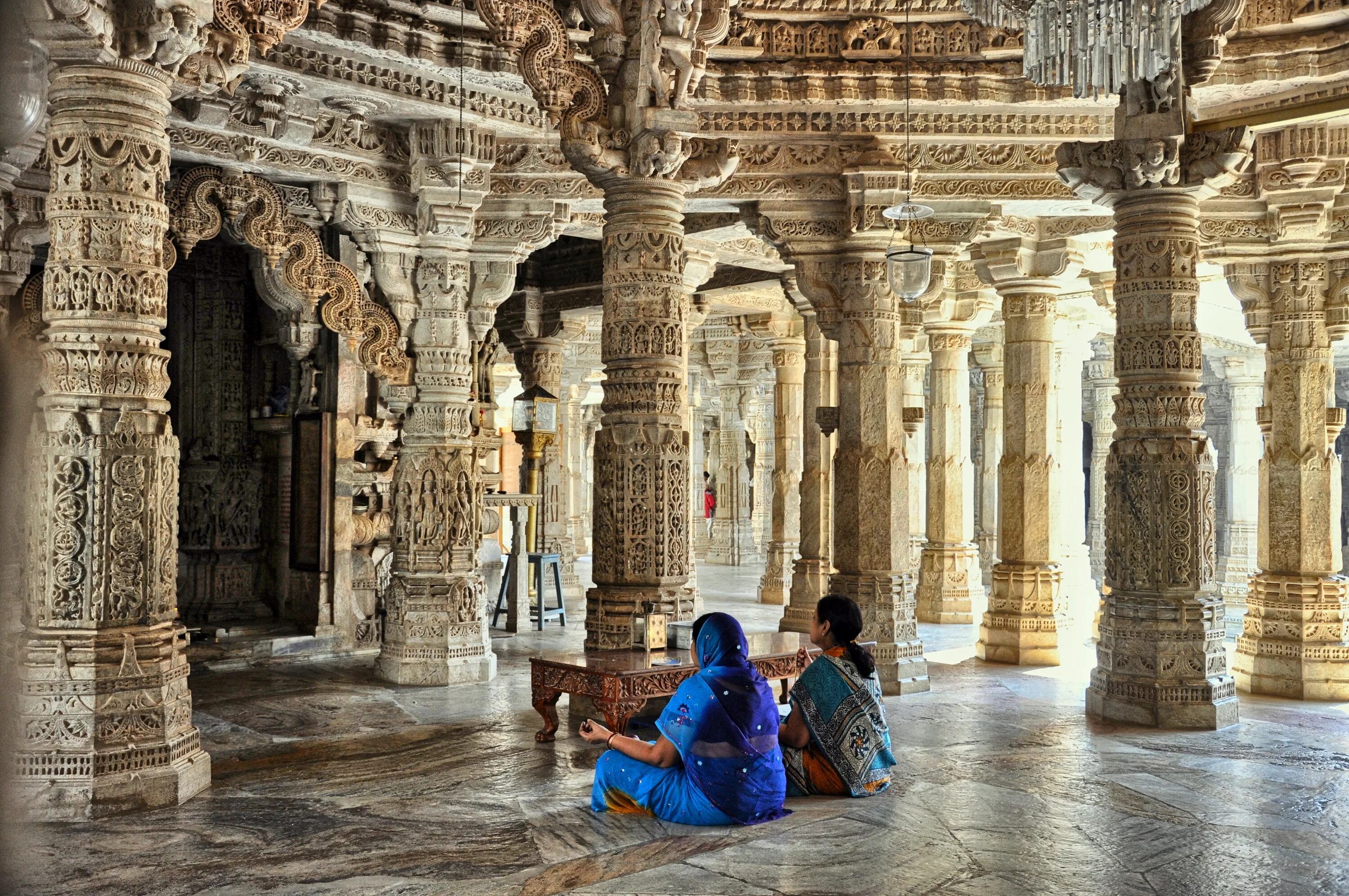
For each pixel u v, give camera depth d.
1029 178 9.41
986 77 8.80
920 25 8.86
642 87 7.45
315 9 7.87
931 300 9.68
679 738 5.36
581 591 17.55
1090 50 6.12
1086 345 15.40
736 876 4.56
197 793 5.92
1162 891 4.45
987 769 6.52
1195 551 7.94
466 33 8.60
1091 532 20.47
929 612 14.29
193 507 11.47
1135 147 7.81
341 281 8.98
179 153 8.28
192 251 11.55
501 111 9.35
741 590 19.42
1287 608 9.57
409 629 9.66
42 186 7.95
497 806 5.70
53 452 5.54
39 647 5.46
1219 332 16.97
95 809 5.39
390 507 11.09
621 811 5.55
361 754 6.93
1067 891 4.43
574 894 4.36
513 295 15.86
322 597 10.88
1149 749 7.09
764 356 20.98
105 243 5.63
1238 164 7.77
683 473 7.77
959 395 14.41
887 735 6.04
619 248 7.66
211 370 11.63
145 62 5.64
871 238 9.33
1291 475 9.71
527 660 10.99
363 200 9.46
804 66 8.90
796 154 9.33
